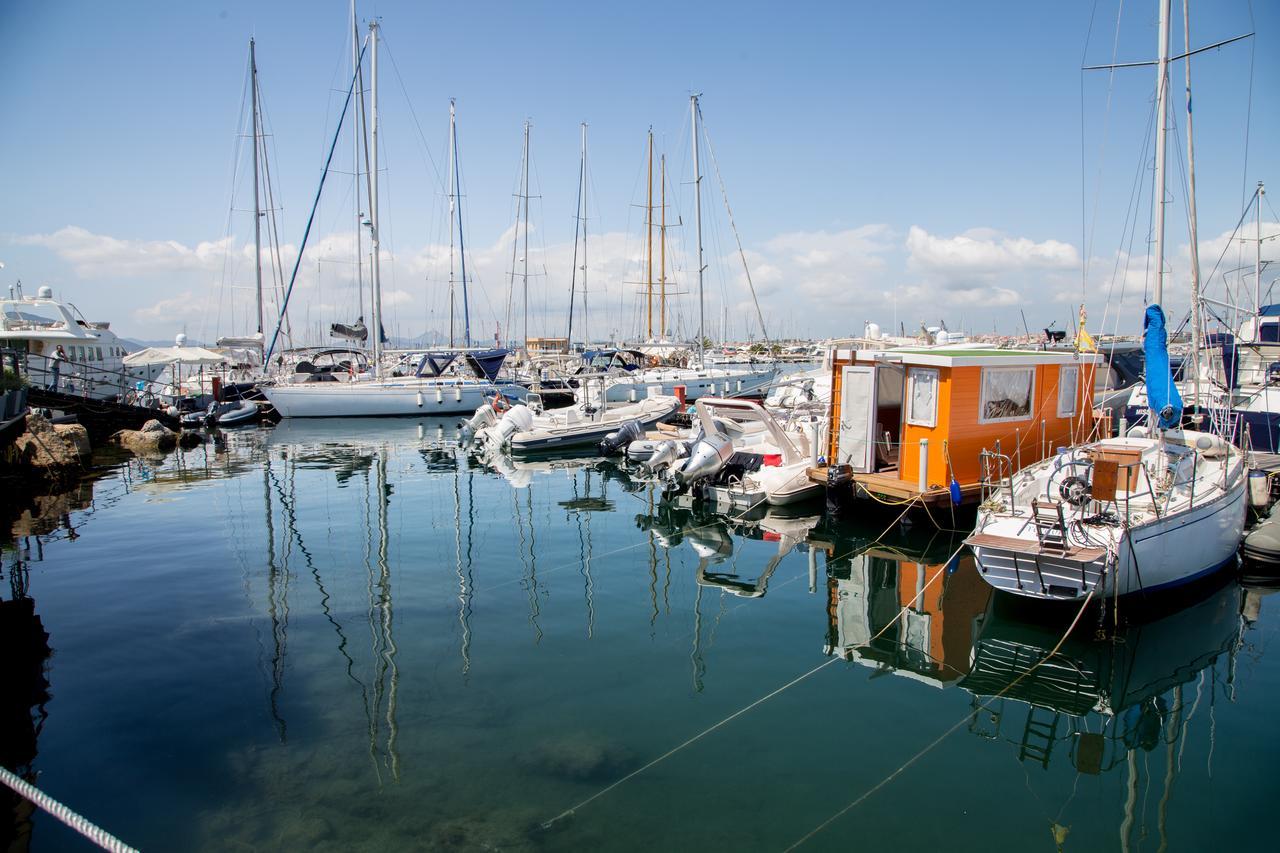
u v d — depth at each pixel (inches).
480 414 936.3
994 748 229.9
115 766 214.7
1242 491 392.8
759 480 561.6
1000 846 183.9
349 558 435.5
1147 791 208.1
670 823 190.9
